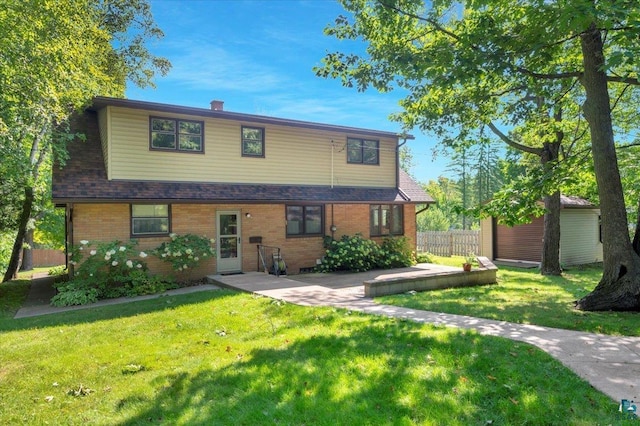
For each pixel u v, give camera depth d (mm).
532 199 8609
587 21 5625
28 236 20312
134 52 20016
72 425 3445
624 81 7672
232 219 12938
